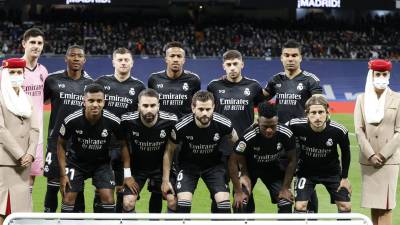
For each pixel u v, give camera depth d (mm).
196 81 8445
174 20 32938
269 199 10312
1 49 29000
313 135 7371
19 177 7453
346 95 25328
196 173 7539
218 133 7352
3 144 7316
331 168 7582
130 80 8344
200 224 5816
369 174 7562
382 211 7672
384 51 31203
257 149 7375
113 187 7523
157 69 25625
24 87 8164
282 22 33094
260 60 26031
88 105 7188
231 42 31266
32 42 8156
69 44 29953
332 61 26203
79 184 7578
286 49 8438
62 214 5816
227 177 7852
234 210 7484
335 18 34781
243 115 8367
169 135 7461
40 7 33312
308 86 8438
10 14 31672
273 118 7062
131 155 7684
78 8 33281
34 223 5832
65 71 8422
